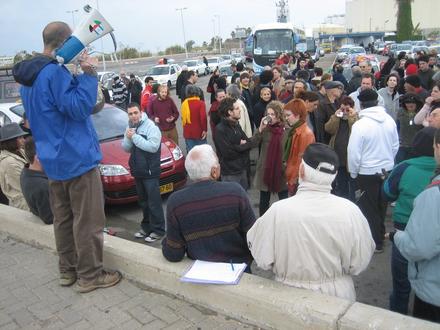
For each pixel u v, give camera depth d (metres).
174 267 3.21
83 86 2.86
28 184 4.24
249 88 8.80
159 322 2.99
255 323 2.80
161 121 8.17
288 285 2.72
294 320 2.57
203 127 7.34
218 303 2.99
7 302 3.43
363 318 2.38
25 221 4.52
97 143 3.27
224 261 2.98
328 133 5.70
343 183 5.36
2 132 5.05
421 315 2.68
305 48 30.05
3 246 4.52
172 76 28.78
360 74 8.86
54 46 2.97
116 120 7.14
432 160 2.84
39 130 3.03
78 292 3.45
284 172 4.72
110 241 3.85
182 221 2.87
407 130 5.63
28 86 2.96
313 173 2.34
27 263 4.08
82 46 2.81
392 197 3.08
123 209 6.29
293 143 4.46
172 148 6.65
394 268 3.09
